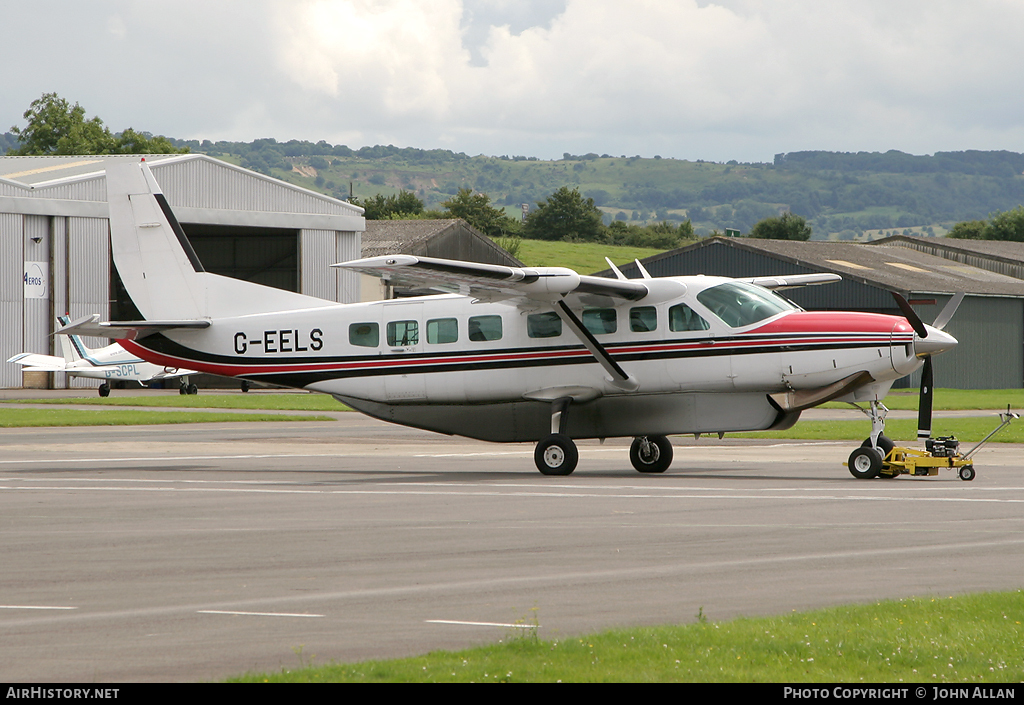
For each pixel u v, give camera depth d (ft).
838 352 224.94
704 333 233.55
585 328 232.32
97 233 621.31
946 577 117.08
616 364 237.45
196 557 132.57
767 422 234.17
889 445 228.43
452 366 250.37
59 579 118.42
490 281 219.00
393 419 260.62
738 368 231.50
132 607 103.91
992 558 128.98
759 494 198.29
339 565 126.41
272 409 493.77
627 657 81.51
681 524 159.43
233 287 271.28
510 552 135.13
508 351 245.45
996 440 330.95
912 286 646.33
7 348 587.68
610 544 141.08
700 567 123.95
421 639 90.79
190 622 97.35
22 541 145.89
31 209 589.32
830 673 78.28
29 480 229.25
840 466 258.57
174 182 621.72
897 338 221.66
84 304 616.80
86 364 558.15
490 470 253.85
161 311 275.39
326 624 96.32
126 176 277.03
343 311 261.03
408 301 257.34
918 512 171.53
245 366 268.41
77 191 611.88
